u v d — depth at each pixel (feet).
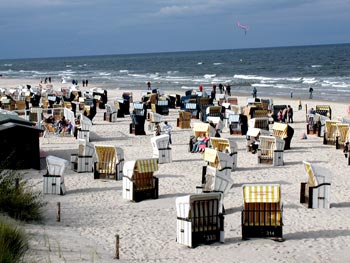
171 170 88.43
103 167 82.02
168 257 49.70
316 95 236.63
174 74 460.96
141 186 70.79
